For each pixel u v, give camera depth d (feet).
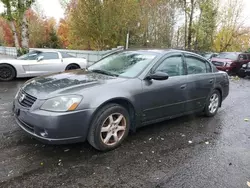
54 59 32.73
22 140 12.06
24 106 10.81
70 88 10.86
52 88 10.96
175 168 10.36
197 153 11.87
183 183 9.31
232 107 21.42
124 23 50.42
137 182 9.23
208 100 17.13
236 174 10.11
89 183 8.99
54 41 108.27
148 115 13.03
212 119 17.52
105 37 49.47
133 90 12.05
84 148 11.64
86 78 12.33
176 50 15.15
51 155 10.81
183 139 13.51
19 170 9.51
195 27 72.23
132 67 13.35
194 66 16.03
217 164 10.88
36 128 10.22
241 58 51.34
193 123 16.34
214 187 9.16
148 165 10.48
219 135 14.44
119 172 9.82
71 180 9.10
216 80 17.53
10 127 13.58
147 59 13.66
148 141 12.93
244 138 14.17
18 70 29.68
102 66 14.58
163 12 67.41
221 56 52.70
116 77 12.63
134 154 11.39
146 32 67.21
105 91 11.12
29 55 31.76
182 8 70.18
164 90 13.43
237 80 42.14
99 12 46.55
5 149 11.09
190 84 15.12
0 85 26.61
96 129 10.89
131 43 63.57
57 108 10.08
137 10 54.70
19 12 43.73
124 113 11.93
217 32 93.25
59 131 10.03
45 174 9.36
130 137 13.30
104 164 10.35
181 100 14.71
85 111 10.42
